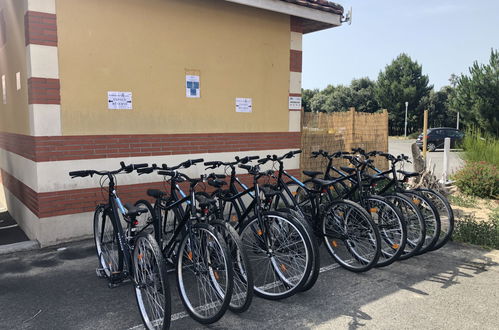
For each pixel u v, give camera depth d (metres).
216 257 2.92
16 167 5.54
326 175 4.84
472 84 18.08
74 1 4.55
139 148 5.16
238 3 5.59
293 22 6.59
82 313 3.11
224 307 2.76
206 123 5.75
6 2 5.28
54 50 4.46
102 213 3.85
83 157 4.75
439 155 17.61
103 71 4.81
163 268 2.60
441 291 3.51
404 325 2.94
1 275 3.84
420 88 41.47
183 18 5.39
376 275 3.86
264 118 6.41
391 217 4.05
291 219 3.22
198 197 3.14
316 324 2.95
